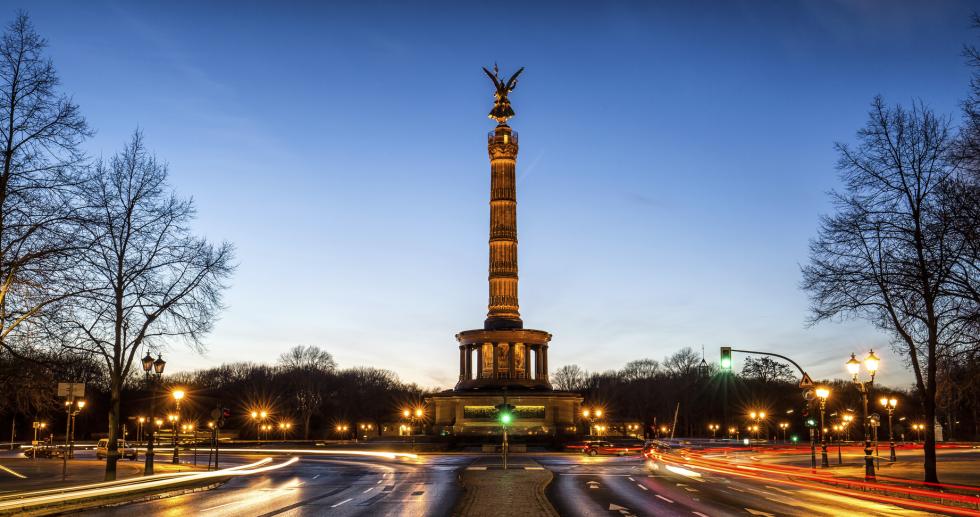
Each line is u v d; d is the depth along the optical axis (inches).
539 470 2127.2
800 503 1296.8
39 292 1207.6
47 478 1839.3
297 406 6894.7
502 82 4586.6
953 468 2149.4
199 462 2920.8
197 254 1694.1
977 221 1231.5
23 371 1295.5
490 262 4475.9
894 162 1523.1
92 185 1496.1
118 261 1624.0
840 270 1572.3
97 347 1598.2
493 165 4500.5
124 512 1144.2
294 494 1497.3
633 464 2714.1
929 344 1475.1
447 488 1630.2
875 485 1577.3
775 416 7180.1
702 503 1295.5
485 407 4323.3
